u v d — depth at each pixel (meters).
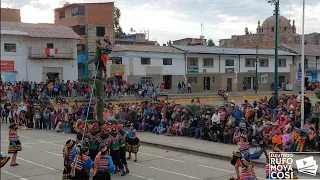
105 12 58.06
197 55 55.06
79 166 11.95
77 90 40.44
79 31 56.84
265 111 21.36
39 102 32.56
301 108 18.61
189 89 52.81
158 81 52.12
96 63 15.70
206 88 56.31
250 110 20.75
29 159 17.86
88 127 14.32
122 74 49.56
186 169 15.64
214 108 22.88
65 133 26.20
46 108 28.53
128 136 17.11
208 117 21.81
